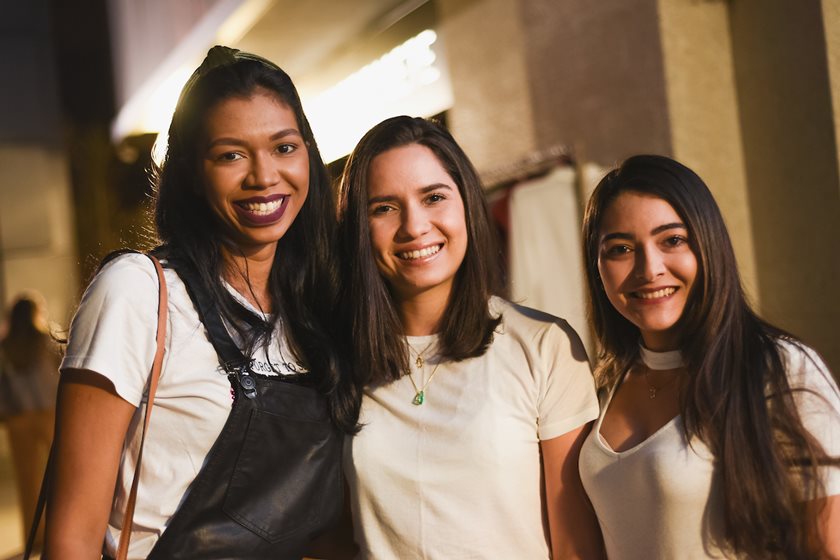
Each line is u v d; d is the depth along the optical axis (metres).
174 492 1.76
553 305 4.18
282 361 1.94
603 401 2.04
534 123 4.61
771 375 1.70
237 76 1.82
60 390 1.71
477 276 2.06
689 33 3.56
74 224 11.55
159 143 2.07
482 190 2.10
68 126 11.77
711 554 1.74
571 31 4.22
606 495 1.89
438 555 1.95
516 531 1.99
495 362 2.05
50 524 1.66
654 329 1.83
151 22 7.89
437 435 1.99
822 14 3.09
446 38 5.33
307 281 2.08
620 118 3.89
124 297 1.71
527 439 2.02
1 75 11.52
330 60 6.39
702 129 3.57
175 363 1.76
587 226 2.00
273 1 5.16
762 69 3.40
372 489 2.00
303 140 1.95
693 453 1.74
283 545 1.84
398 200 2.00
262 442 1.83
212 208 1.87
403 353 2.06
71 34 12.27
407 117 2.08
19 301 5.67
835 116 3.09
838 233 3.12
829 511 1.66
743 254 3.50
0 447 7.79
